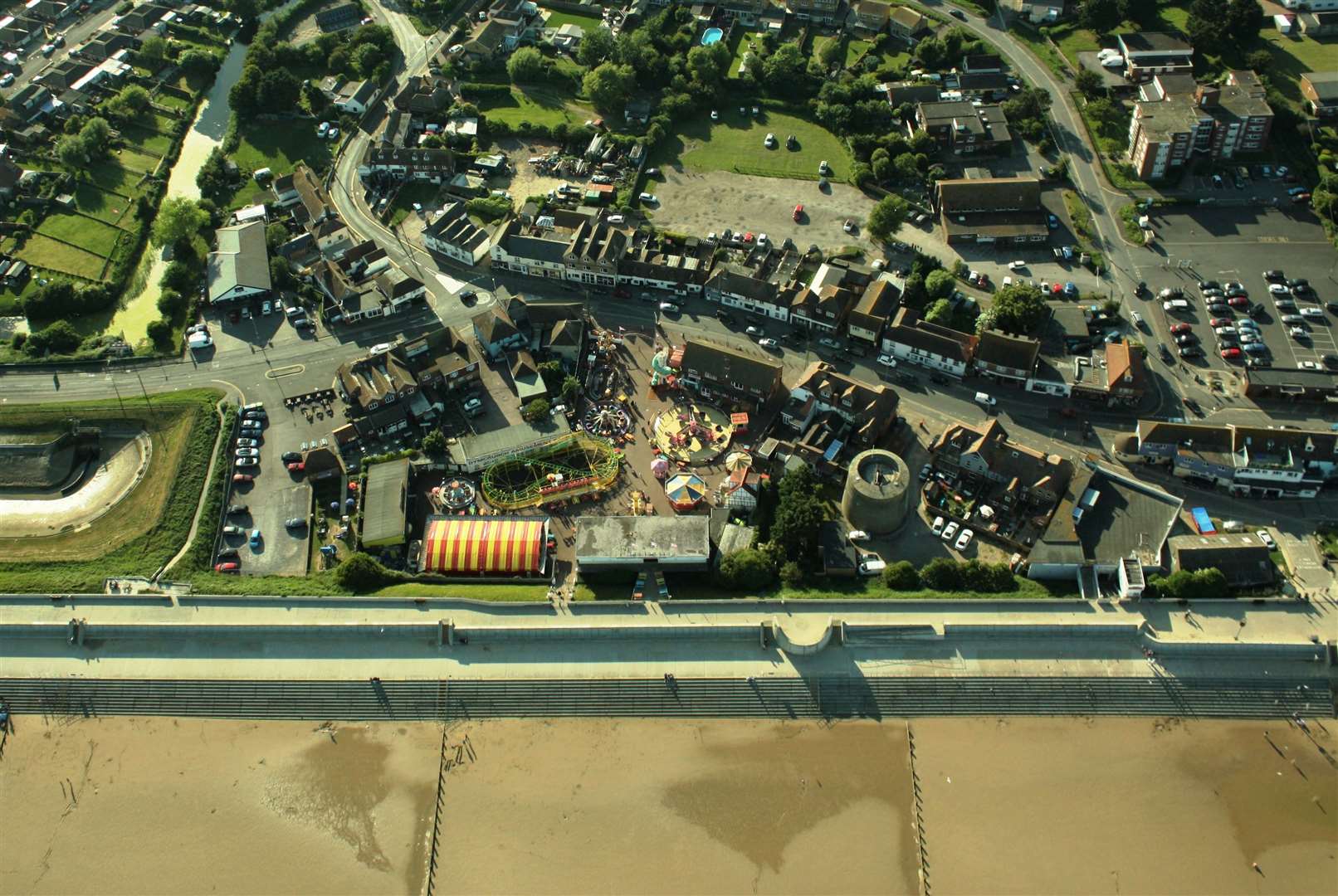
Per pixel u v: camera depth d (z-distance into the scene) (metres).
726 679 160.75
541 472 194.50
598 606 169.75
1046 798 146.88
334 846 145.12
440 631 166.50
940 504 185.25
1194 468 185.75
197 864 143.75
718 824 145.75
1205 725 154.25
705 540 174.25
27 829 148.38
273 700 161.50
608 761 153.12
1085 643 162.50
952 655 162.00
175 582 178.50
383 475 191.00
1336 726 153.00
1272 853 140.38
